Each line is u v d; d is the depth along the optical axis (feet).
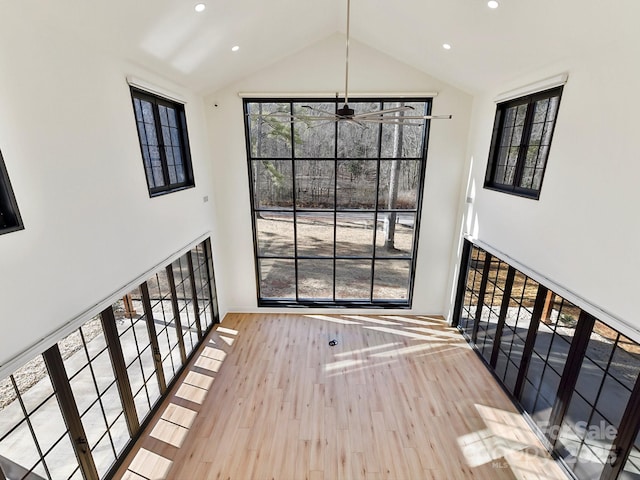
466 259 17.65
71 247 8.20
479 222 15.71
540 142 11.57
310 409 12.80
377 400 13.29
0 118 6.43
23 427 8.30
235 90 16.89
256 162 18.71
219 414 12.53
